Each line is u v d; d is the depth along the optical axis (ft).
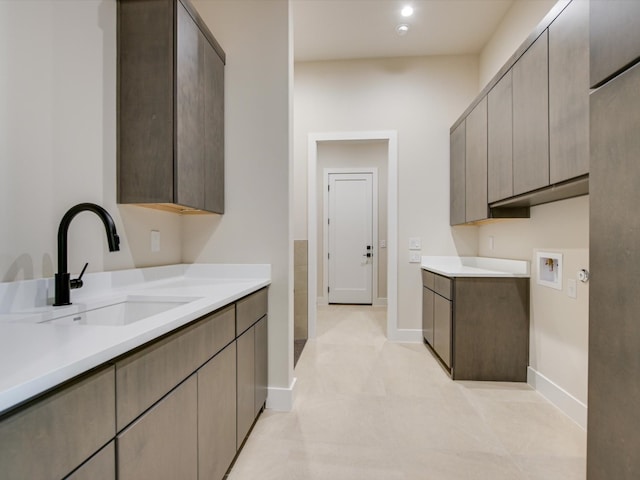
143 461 2.60
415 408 6.43
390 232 10.86
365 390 7.22
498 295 7.68
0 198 3.35
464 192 9.36
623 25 2.84
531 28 7.65
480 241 10.34
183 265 6.59
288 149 6.51
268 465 4.78
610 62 2.99
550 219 6.76
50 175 3.89
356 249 17.08
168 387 2.97
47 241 3.84
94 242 4.52
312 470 4.68
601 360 3.13
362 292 17.04
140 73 4.86
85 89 4.38
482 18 9.05
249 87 6.57
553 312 6.66
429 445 5.25
